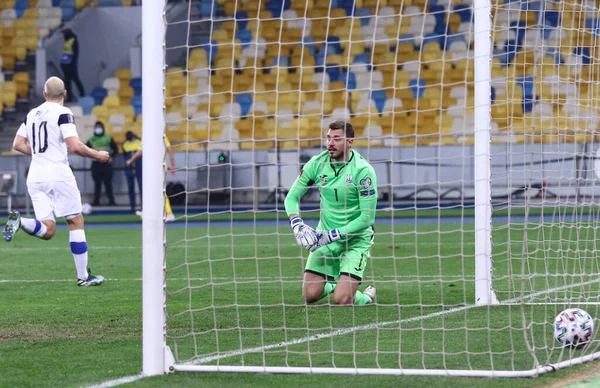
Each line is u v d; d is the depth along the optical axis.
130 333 19.03
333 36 71.62
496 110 55.44
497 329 18.23
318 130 69.75
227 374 14.53
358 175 22.38
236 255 38.69
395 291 25.62
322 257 22.88
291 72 72.06
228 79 72.69
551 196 50.97
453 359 15.37
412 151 66.06
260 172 68.50
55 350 17.08
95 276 28.62
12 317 21.44
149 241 14.65
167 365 14.74
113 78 77.75
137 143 69.81
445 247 40.06
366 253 22.91
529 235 43.03
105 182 71.50
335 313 21.23
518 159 56.44
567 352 15.87
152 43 14.65
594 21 24.31
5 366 15.56
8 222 27.45
